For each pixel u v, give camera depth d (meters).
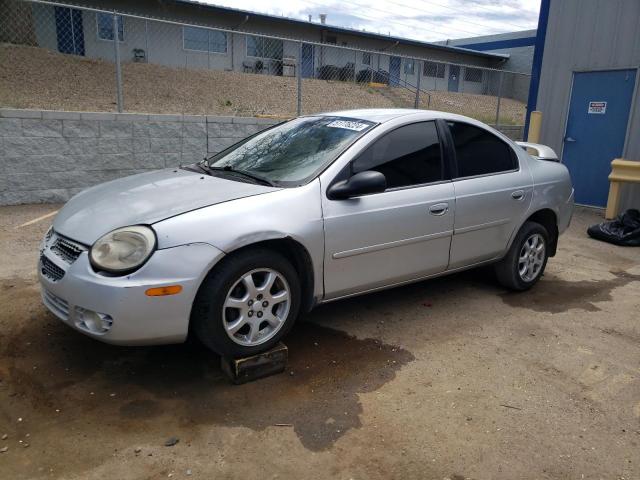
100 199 3.36
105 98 14.32
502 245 4.50
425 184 3.89
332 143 3.67
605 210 9.20
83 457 2.44
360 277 3.57
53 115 7.25
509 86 24.84
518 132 13.16
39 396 2.90
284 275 3.15
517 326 4.13
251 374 3.11
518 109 20.94
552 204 4.84
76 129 7.45
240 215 2.99
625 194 8.65
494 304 4.58
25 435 2.58
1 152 7.00
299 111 9.70
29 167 7.23
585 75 9.26
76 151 7.51
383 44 27.23
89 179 7.70
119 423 2.70
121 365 3.25
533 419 2.89
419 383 3.21
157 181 3.60
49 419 2.71
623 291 5.12
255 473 2.39
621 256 6.50
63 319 2.93
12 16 15.77
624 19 8.64
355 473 2.42
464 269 4.37
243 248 3.01
